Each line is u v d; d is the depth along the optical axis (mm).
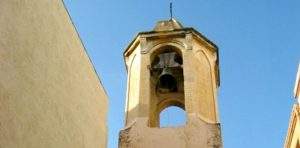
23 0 12531
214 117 22156
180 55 23953
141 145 20375
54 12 14617
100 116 18641
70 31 15906
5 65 11320
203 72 23422
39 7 13539
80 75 16609
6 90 11281
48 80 13805
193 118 20953
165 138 20438
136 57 24172
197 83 22547
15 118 11648
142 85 22625
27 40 12625
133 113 21891
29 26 12812
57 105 14328
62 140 14508
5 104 11195
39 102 13070
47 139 13422
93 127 17625
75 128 15695
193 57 23312
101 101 18984
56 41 14641
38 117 12945
